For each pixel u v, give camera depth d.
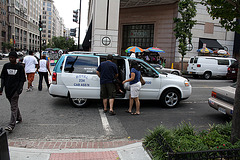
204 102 8.62
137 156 3.68
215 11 4.43
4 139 2.43
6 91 4.71
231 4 4.12
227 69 17.27
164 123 5.77
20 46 85.12
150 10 25.52
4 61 31.16
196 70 18.03
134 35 27.28
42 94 8.93
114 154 3.76
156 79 7.24
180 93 7.54
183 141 3.71
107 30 17.73
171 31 24.27
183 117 6.42
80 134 4.83
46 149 3.96
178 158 3.13
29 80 9.45
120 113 6.60
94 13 18.20
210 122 6.02
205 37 23.25
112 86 6.37
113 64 6.36
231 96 5.61
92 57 6.96
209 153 3.34
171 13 24.12
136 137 4.76
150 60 20.94
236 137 3.71
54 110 6.64
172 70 17.02
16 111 4.81
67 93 6.76
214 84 14.40
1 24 64.81
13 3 74.50
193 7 18.62
